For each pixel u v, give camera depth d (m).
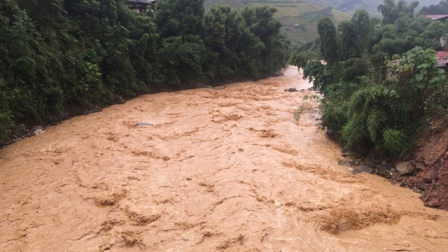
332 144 15.47
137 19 27.83
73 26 22.67
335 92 17.03
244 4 88.81
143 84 26.88
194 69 30.69
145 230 9.09
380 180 11.99
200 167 12.92
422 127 12.18
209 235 8.81
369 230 9.20
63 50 21.14
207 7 77.06
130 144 15.41
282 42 44.34
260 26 39.84
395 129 12.68
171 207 10.18
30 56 17.67
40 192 11.16
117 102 23.92
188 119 19.56
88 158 13.84
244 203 10.29
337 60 20.20
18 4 19.41
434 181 10.57
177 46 29.61
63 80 19.88
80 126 18.30
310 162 13.41
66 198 10.77
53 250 8.43
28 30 18.61
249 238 8.67
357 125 13.44
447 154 10.47
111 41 24.56
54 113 18.89
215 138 16.14
